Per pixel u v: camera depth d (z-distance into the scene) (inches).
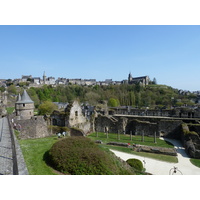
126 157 848.9
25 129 951.6
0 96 3026.6
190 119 1421.0
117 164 558.9
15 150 499.8
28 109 1475.1
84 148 564.4
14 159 426.9
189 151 898.7
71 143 598.9
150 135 1382.9
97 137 1311.5
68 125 1230.3
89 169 459.8
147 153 924.6
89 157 500.1
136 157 855.1
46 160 542.3
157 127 1358.3
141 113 1802.4
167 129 1389.0
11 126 901.2
